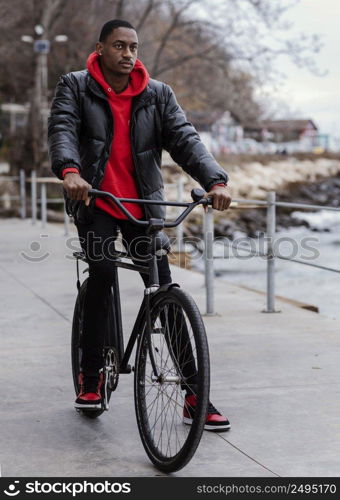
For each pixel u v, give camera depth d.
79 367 4.62
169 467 3.53
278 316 7.55
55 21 32.62
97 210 4.05
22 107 43.56
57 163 3.86
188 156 4.04
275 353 5.99
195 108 44.97
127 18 35.06
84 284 4.50
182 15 33.12
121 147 4.04
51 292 9.08
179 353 3.69
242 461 3.74
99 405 4.27
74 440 4.08
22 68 40.28
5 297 8.75
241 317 7.50
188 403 3.83
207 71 34.84
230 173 47.38
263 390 4.97
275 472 3.60
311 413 4.48
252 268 16.92
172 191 31.84
